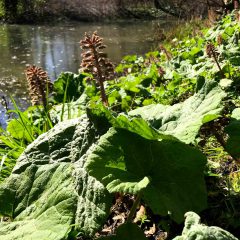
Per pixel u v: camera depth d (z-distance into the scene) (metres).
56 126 2.48
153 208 1.90
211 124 2.84
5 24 20.20
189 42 8.42
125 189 1.84
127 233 1.84
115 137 2.08
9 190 2.31
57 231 1.96
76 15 22.62
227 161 2.69
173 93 4.45
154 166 2.05
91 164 2.01
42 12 22.11
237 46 5.41
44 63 12.03
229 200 2.28
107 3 24.45
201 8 19.81
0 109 7.70
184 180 2.01
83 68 3.37
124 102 4.03
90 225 1.92
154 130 2.00
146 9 24.97
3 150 3.26
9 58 12.66
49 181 2.25
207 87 2.29
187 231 1.40
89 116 2.31
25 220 2.14
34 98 3.46
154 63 6.91
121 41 15.85
